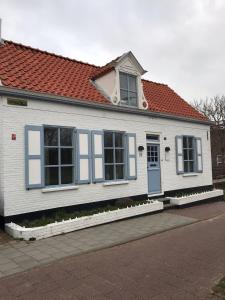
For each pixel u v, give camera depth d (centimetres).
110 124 1023
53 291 446
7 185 769
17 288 458
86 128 950
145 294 434
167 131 1246
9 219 769
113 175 1034
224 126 2292
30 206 808
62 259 578
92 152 956
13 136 783
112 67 1048
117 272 514
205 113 2650
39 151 823
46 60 1066
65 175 898
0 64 882
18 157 791
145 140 1145
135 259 578
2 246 655
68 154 909
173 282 473
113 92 1041
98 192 970
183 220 916
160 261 566
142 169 1122
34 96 819
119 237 726
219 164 2189
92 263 557
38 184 817
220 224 877
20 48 1038
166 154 1235
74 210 902
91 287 458
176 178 1272
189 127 1354
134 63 1117
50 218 818
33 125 819
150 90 1372
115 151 1046
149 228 815
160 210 1038
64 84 974
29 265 548
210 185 1447
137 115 1120
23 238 693
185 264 549
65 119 898
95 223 830
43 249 635
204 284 464
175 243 685
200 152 1399
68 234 751
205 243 680
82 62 1191
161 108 1244
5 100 776
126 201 983
